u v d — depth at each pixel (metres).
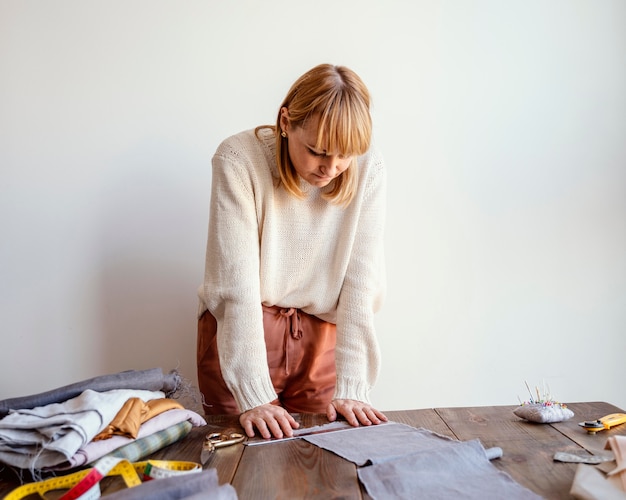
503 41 2.03
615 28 2.04
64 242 1.97
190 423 1.19
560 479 0.90
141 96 1.98
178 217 1.99
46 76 1.96
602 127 2.04
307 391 1.64
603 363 2.03
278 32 2.00
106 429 1.00
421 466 0.92
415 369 2.02
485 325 2.03
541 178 2.03
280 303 1.56
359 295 1.47
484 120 2.02
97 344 1.98
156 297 1.99
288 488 0.88
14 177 1.96
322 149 1.22
